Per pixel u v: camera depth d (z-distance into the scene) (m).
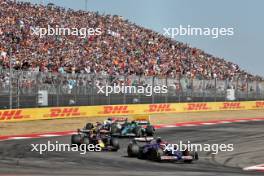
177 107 98.62
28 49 100.38
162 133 67.06
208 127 76.75
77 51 110.31
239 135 65.75
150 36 139.62
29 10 121.75
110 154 45.44
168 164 39.22
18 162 39.31
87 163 39.31
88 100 85.94
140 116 61.34
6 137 60.47
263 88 117.44
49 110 79.94
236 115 99.50
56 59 101.12
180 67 125.25
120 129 59.12
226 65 141.25
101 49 117.19
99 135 48.66
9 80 74.81
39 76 79.19
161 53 128.75
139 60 119.88
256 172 35.78
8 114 74.56
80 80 84.94
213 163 41.31
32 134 63.91
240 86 111.94
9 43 98.38
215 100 106.62
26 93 77.56
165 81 97.44
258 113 105.38
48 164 38.28
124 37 131.00
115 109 88.69
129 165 38.22
